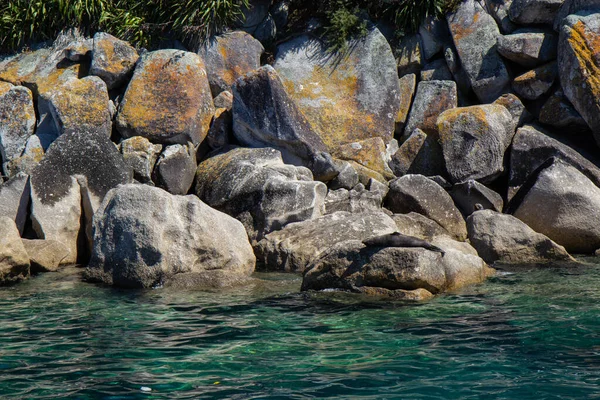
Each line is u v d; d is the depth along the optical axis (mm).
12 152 15266
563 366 6992
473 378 6680
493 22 16719
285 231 12898
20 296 10211
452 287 10469
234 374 6844
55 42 16609
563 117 15430
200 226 11438
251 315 9047
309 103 16359
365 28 16812
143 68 15609
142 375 6828
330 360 7234
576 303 9508
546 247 12633
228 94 16266
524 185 14375
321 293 10203
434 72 16875
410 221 13602
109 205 11484
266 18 17531
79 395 6324
